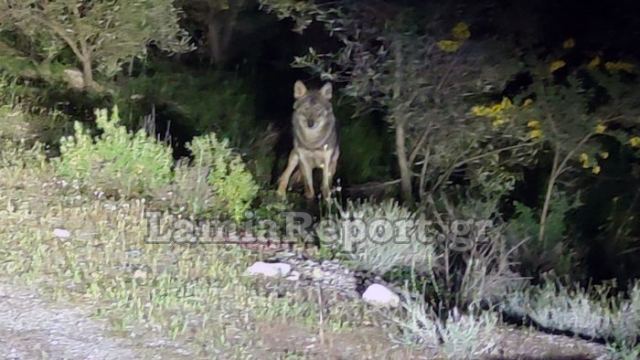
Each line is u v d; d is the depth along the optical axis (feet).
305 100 42.47
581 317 27.94
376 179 48.19
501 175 42.78
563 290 30.30
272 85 58.85
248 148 49.65
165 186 35.76
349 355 23.41
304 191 44.55
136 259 28.45
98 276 26.32
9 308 23.65
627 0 43.80
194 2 61.41
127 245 29.53
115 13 48.14
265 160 48.78
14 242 28.35
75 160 35.88
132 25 48.60
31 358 20.99
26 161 37.22
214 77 57.67
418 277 31.14
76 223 30.91
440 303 28.58
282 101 57.62
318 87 53.52
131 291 25.55
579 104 40.70
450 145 42.19
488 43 40.24
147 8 48.34
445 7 40.14
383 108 44.29
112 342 22.40
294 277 28.84
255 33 63.00
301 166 43.14
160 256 29.07
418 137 42.78
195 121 51.85
